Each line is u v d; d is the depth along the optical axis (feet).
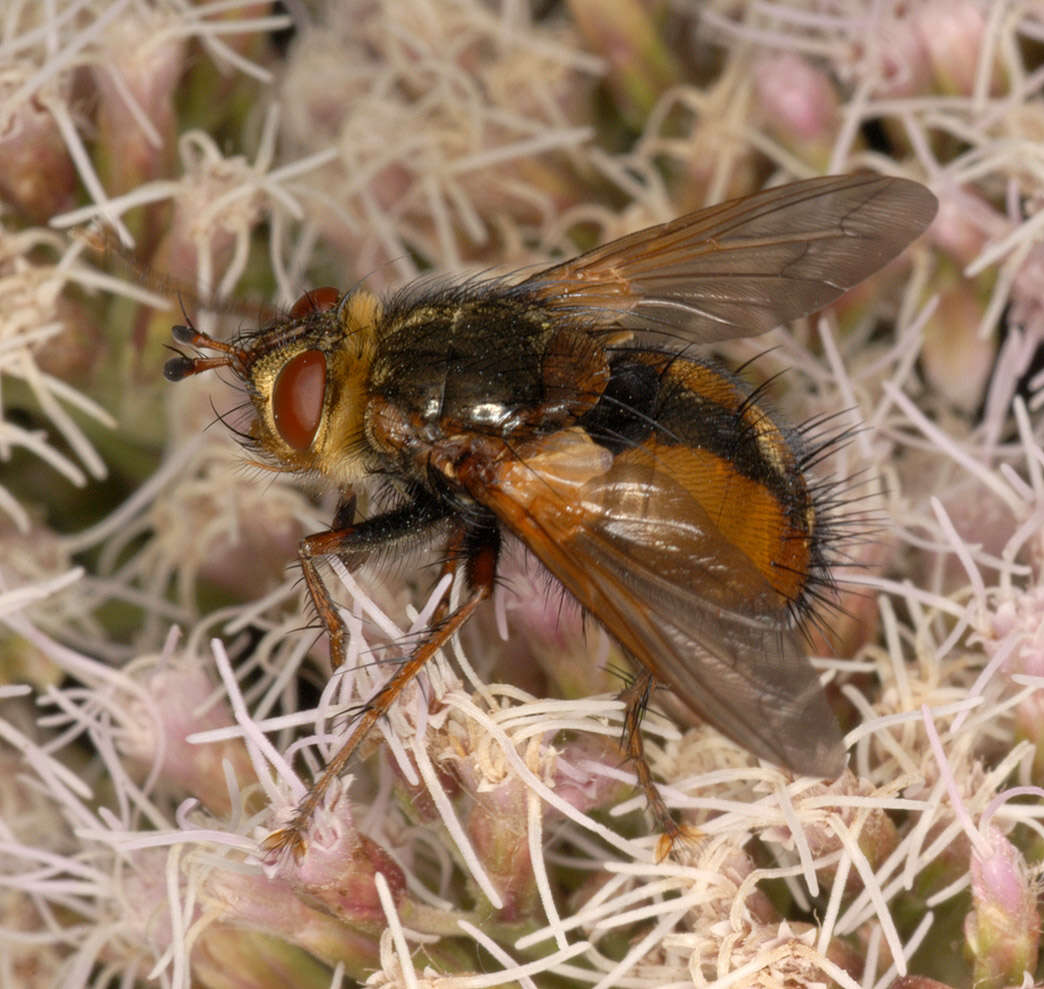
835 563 0.34
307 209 0.39
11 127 0.37
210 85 0.39
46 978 0.37
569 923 0.33
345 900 0.34
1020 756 0.34
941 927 0.34
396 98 0.41
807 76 0.39
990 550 0.36
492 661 0.35
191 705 0.36
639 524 0.33
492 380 0.33
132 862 0.35
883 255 0.35
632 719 0.34
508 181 0.39
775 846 0.34
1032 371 0.38
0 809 0.37
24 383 0.38
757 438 0.33
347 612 0.34
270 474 0.35
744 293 0.35
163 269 0.37
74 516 0.39
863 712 0.34
